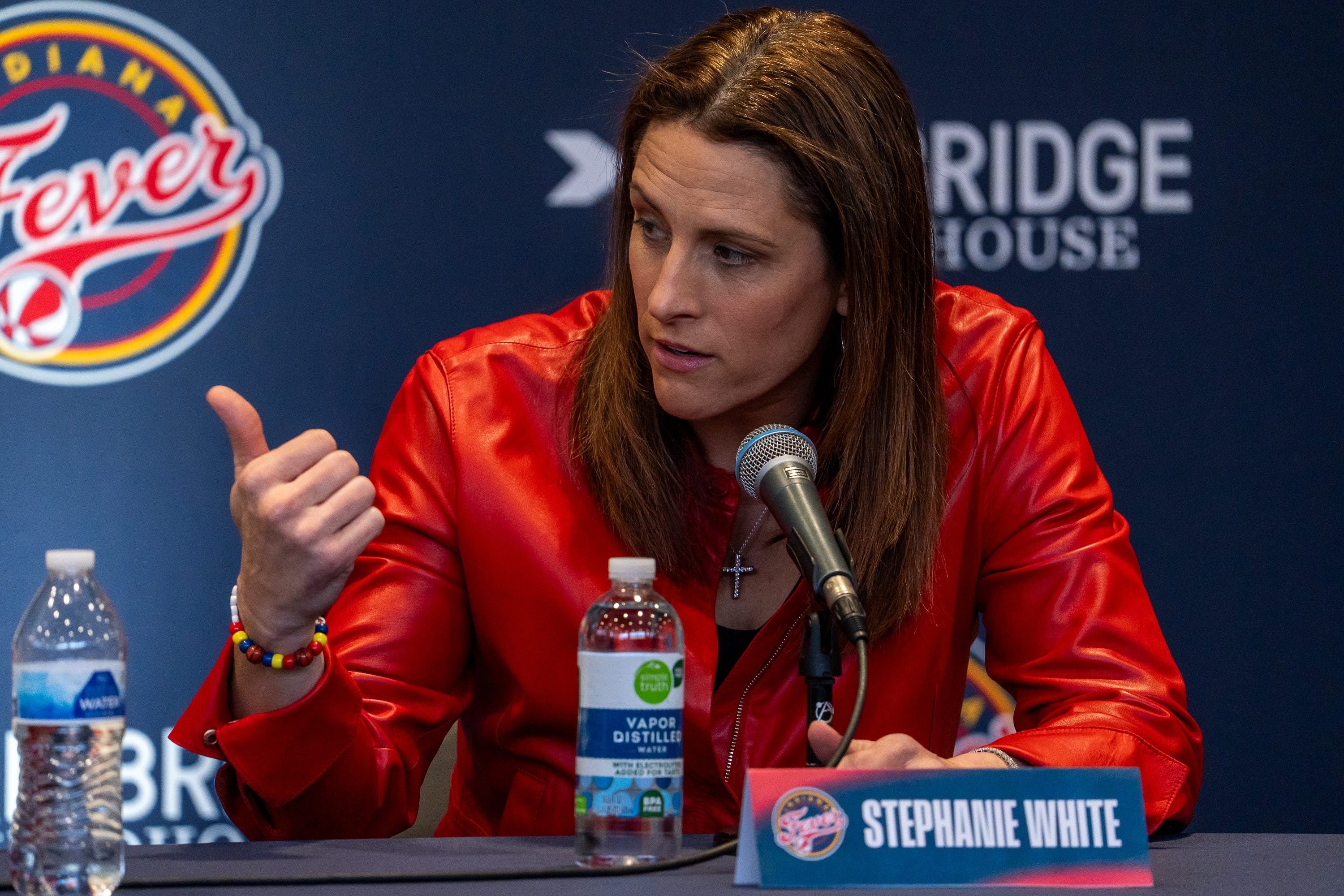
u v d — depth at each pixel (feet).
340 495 13.96
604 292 21.91
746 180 16.38
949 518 19.43
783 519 14.57
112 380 37.32
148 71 37.47
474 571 19.13
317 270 37.60
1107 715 17.21
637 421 18.81
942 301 21.26
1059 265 38.04
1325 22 38.27
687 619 18.78
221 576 37.60
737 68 16.92
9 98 37.09
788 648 18.54
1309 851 15.29
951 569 19.36
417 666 18.66
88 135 37.37
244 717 15.25
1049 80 38.09
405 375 37.73
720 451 19.34
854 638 13.58
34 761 12.60
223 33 37.52
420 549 19.20
